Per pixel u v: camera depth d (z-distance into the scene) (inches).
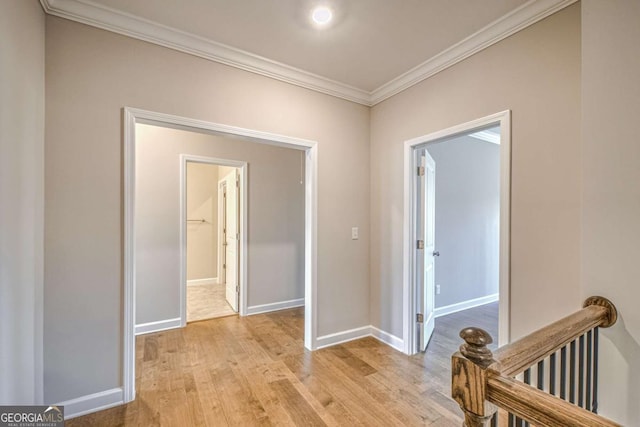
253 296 152.9
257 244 154.8
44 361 69.2
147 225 128.4
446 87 95.2
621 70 55.3
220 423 70.9
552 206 69.7
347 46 90.4
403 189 110.7
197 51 88.3
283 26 81.5
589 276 58.6
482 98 84.8
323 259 114.2
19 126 56.7
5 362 51.4
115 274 77.2
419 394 83.1
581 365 50.9
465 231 162.7
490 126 84.8
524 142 75.0
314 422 71.4
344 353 108.4
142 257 127.1
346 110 119.2
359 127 122.8
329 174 115.4
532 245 73.0
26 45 59.8
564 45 68.1
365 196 124.8
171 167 134.0
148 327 127.3
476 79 86.4
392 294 115.4
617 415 54.4
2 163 50.0
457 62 91.7
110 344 76.5
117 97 78.2
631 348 53.6
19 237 56.7
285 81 104.7
